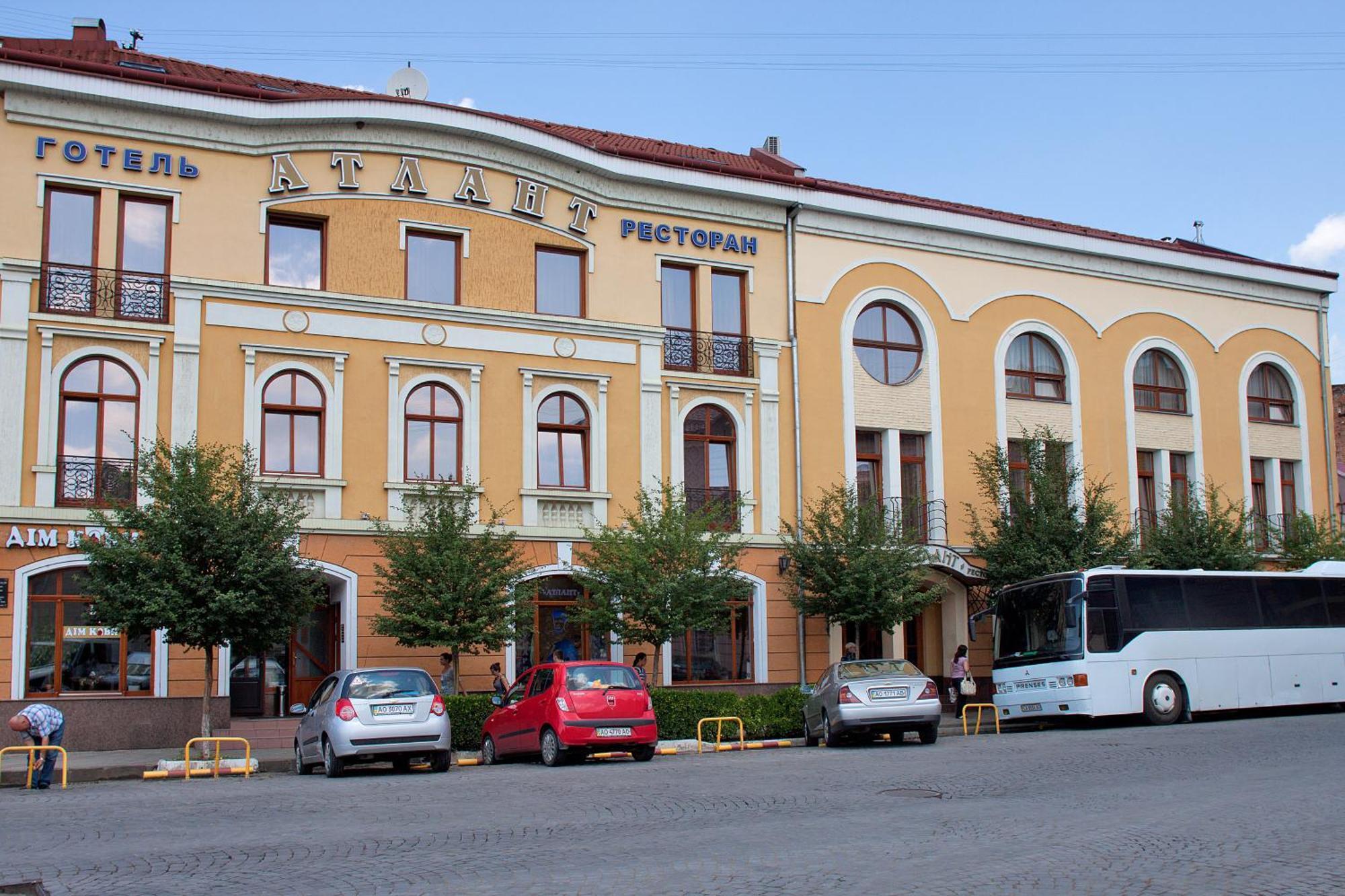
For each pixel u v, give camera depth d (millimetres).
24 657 22078
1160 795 13453
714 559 25562
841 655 29781
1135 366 36094
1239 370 37812
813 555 27797
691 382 28906
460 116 26562
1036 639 26219
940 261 32875
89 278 23516
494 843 11031
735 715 24375
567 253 28281
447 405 26312
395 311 25812
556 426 27375
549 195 27891
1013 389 33875
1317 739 20109
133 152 24156
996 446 31578
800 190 30703
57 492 22766
